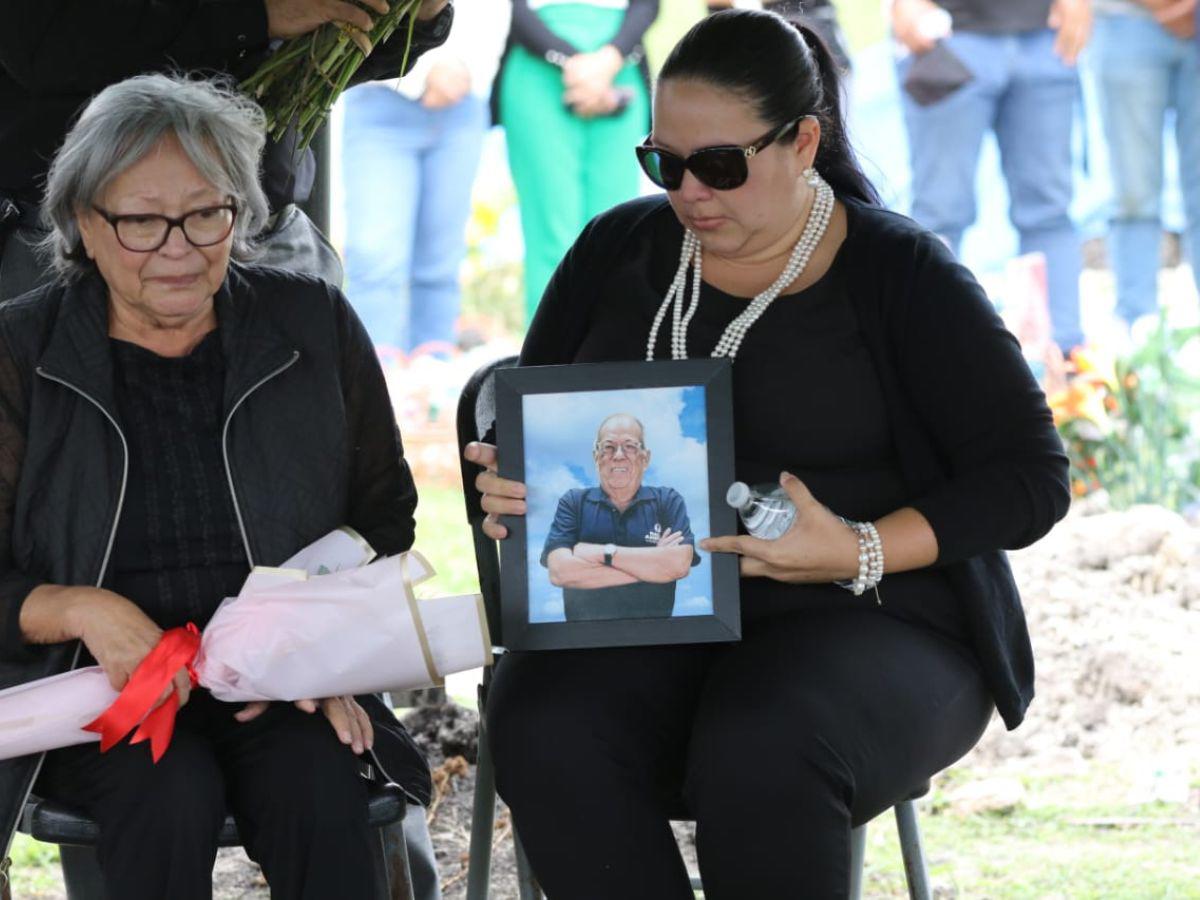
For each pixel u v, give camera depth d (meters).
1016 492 4.91
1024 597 9.63
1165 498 12.57
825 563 4.80
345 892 4.70
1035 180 13.67
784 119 4.89
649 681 4.96
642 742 4.85
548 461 4.93
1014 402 4.99
